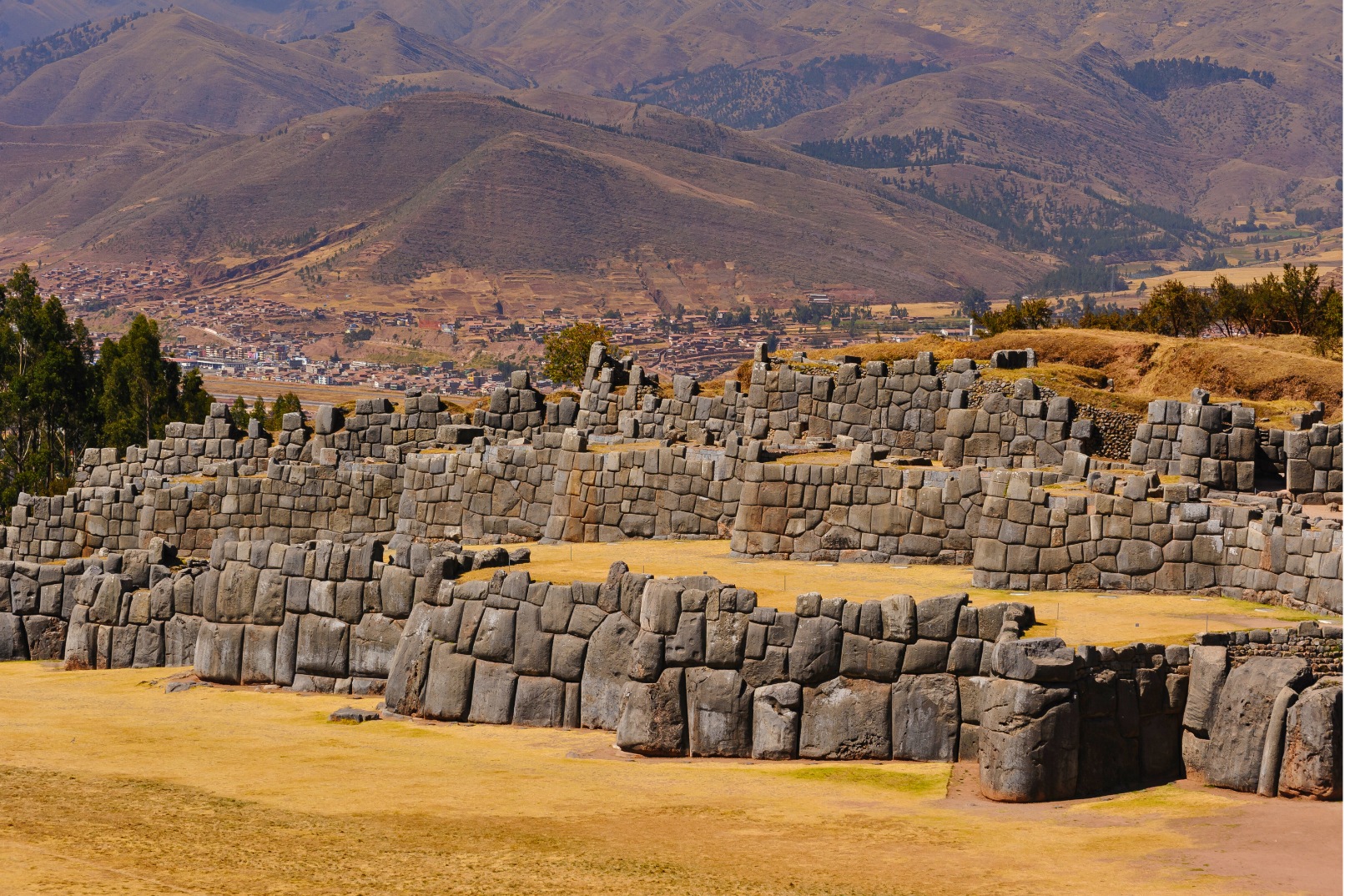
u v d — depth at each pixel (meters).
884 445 59.22
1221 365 80.69
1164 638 35.09
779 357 87.12
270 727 39.91
